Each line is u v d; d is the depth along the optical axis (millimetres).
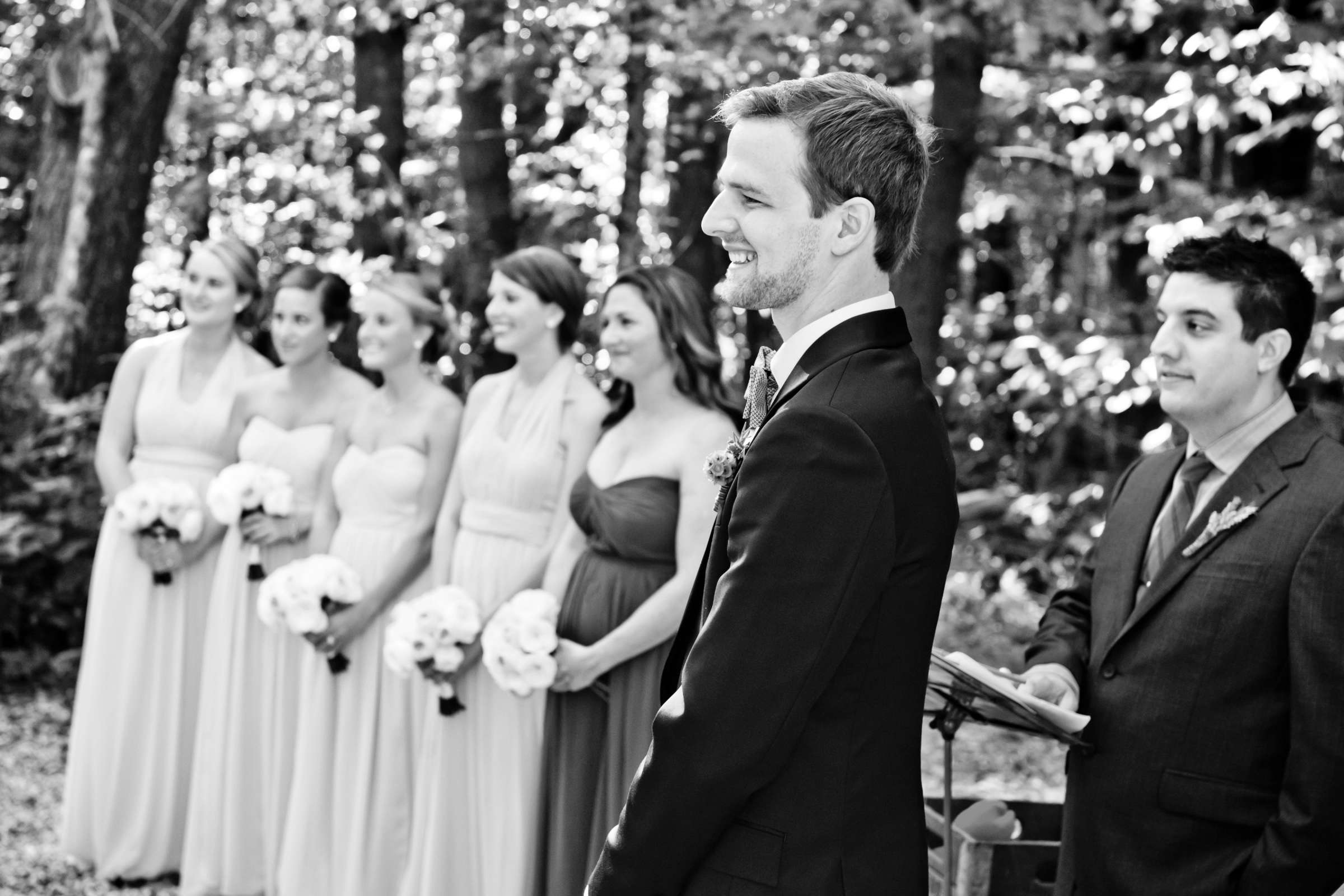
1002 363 9219
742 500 1852
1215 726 2359
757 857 1833
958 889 3051
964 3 6434
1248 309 2463
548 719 3521
